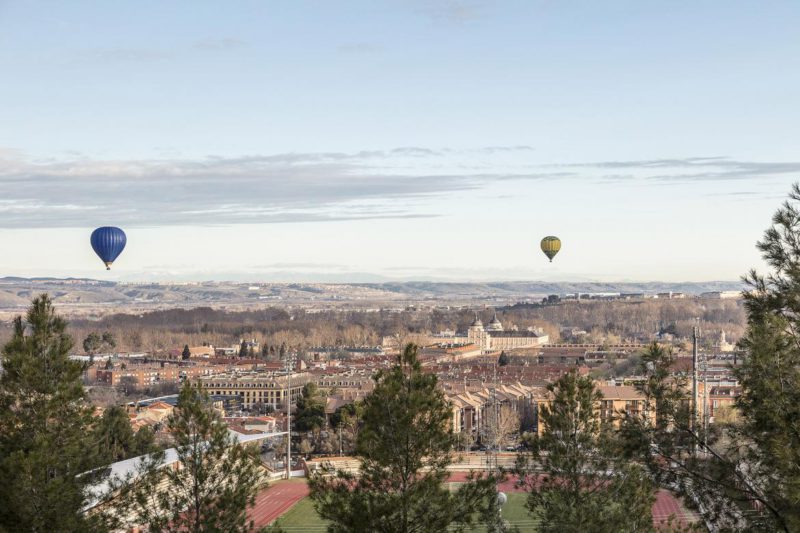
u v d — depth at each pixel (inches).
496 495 3496.6
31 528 3280.0
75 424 3545.8
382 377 3432.6
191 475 3698.3
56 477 3380.9
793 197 2746.1
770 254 2733.8
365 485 3331.7
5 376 3521.2
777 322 2618.1
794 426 2470.5
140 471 3722.9
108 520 3535.9
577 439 3663.9
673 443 2716.5
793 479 2379.4
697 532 2787.9
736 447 2662.4
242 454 3769.7
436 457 3383.4
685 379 2827.3
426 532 3245.6
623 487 3555.6
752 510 2613.2
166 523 3585.1
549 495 3627.0
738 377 2630.4
